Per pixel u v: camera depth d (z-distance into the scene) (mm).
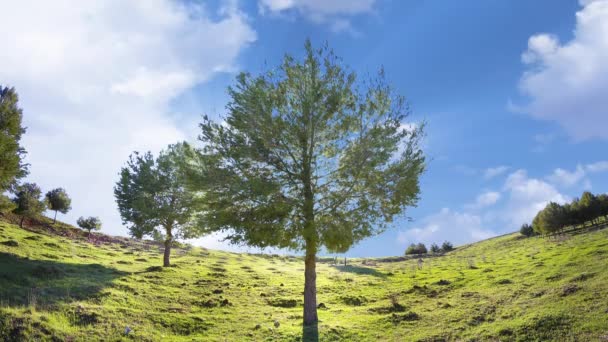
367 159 18344
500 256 47562
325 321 19109
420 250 95312
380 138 18328
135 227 37125
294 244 18500
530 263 31297
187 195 34125
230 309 22469
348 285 32188
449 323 17625
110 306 20000
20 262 26125
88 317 17859
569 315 15445
